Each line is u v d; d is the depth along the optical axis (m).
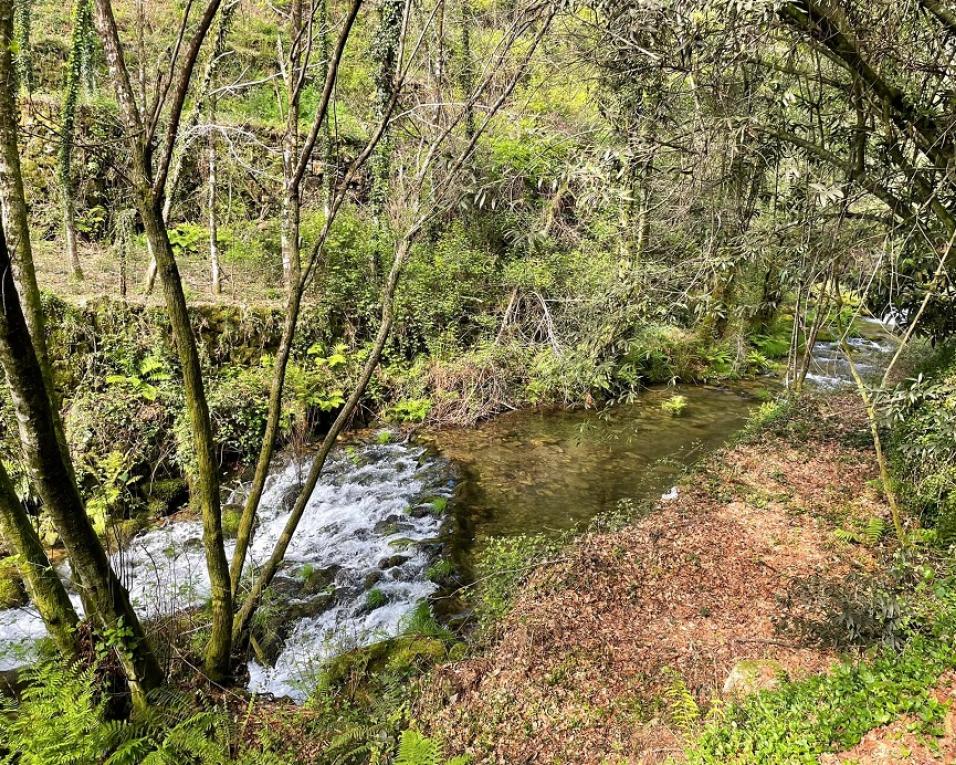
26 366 2.83
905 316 5.09
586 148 4.30
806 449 8.09
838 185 3.48
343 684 4.84
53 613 3.53
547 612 5.23
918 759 2.83
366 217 12.09
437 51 5.96
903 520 5.63
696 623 4.96
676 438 9.98
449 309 11.84
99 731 3.21
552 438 10.05
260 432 8.97
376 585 6.41
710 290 4.63
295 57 4.09
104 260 10.05
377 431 10.34
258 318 9.63
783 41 3.75
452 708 4.32
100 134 10.44
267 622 5.60
